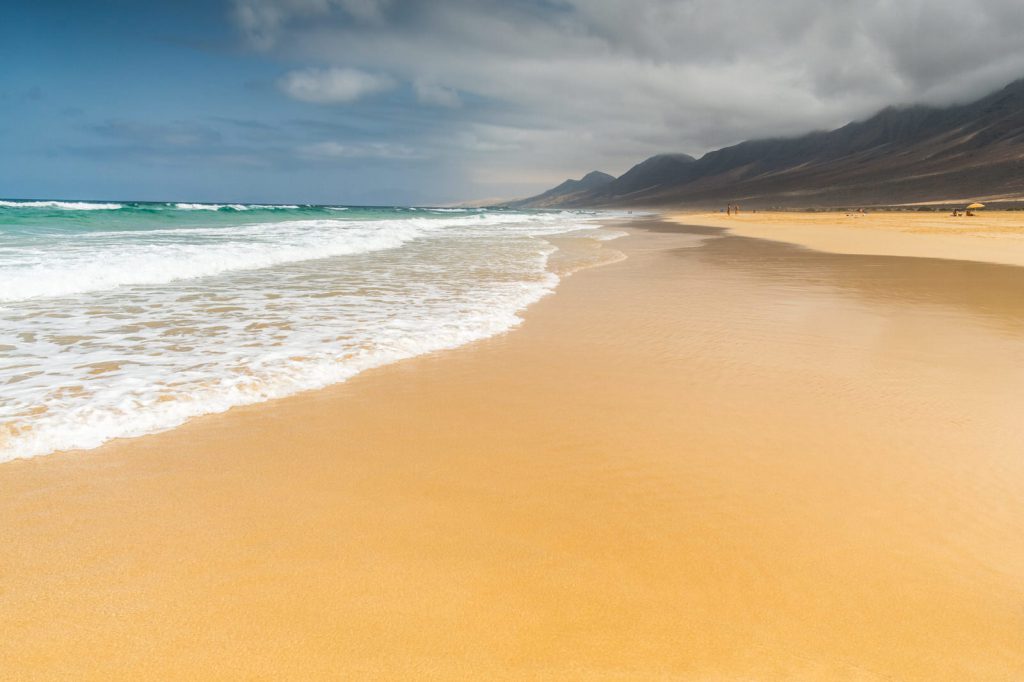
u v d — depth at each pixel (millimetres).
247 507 3488
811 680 2309
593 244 25141
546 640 2494
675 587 2865
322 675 2268
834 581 2934
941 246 24547
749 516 3525
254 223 30359
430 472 4004
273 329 7641
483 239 26656
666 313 9469
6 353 6262
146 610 2596
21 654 2326
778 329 8422
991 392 5793
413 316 8711
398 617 2604
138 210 33844
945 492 3842
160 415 4770
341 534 3238
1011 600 2828
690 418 5074
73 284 10062
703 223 56469
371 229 27547
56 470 3844
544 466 4133
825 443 4582
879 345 7582
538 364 6586
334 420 4852
